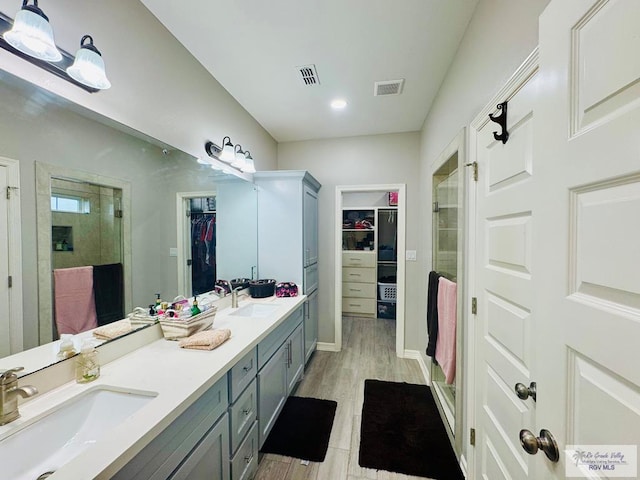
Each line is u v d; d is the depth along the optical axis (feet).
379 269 16.71
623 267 1.55
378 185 10.75
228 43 5.82
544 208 2.24
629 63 1.52
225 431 4.24
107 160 4.37
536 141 2.37
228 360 4.24
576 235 1.91
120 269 4.63
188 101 6.10
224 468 4.23
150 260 5.25
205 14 5.05
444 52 6.04
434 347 7.16
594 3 1.75
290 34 5.55
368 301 16.16
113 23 4.30
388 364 10.09
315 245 10.85
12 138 3.18
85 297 4.03
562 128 2.03
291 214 9.20
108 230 4.42
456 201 6.18
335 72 6.81
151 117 5.08
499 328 3.95
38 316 3.45
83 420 3.28
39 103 3.43
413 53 6.08
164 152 5.52
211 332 5.03
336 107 8.61
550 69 2.18
